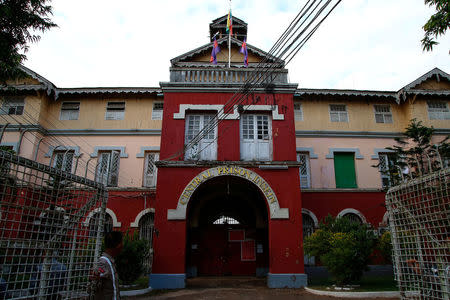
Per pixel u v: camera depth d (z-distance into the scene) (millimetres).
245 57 16172
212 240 17297
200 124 14773
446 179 4855
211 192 16859
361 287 11969
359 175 19156
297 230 13180
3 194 4812
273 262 12820
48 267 5457
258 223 16844
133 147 19500
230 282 14320
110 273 4641
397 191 5934
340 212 18016
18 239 4953
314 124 20031
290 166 13820
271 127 14742
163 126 14367
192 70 15398
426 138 16234
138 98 20469
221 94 14875
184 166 13719
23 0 10141
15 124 18844
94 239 6586
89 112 20109
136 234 12922
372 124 20250
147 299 10594
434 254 4984
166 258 12711
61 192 5957
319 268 17047
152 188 17938
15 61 10797
